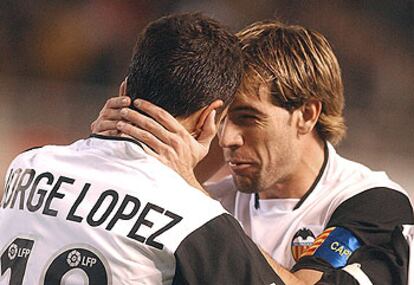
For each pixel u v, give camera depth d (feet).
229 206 31.50
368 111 89.66
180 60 22.95
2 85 78.28
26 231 23.02
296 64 27.73
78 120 79.66
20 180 23.88
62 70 93.86
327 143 29.81
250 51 27.40
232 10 98.89
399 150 85.56
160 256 22.02
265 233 29.66
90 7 96.53
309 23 102.06
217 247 22.27
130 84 23.53
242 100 27.09
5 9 94.07
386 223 27.91
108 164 23.06
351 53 101.19
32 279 22.45
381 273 26.84
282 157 28.04
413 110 95.35
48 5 95.50
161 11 97.91
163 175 22.79
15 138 76.89
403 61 101.81
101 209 22.41
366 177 29.35
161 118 22.99
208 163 30.94
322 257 26.94
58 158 23.80
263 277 22.62
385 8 104.63
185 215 22.34
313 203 29.17
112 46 95.35
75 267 22.11
